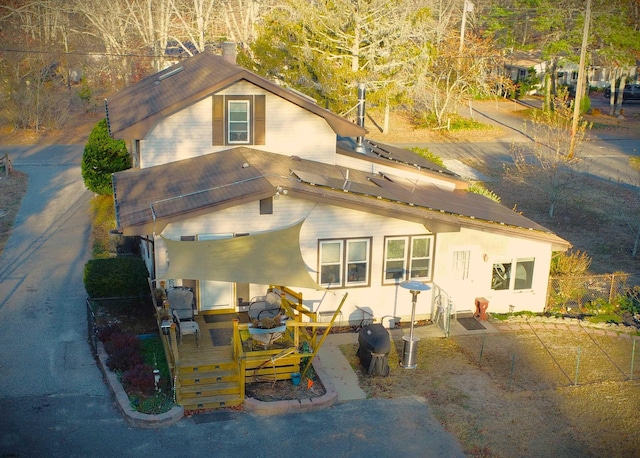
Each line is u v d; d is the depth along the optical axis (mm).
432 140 53281
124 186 22688
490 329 22375
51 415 16656
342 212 21094
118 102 28766
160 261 20266
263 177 20844
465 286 23062
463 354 20656
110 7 58562
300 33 42188
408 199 22844
